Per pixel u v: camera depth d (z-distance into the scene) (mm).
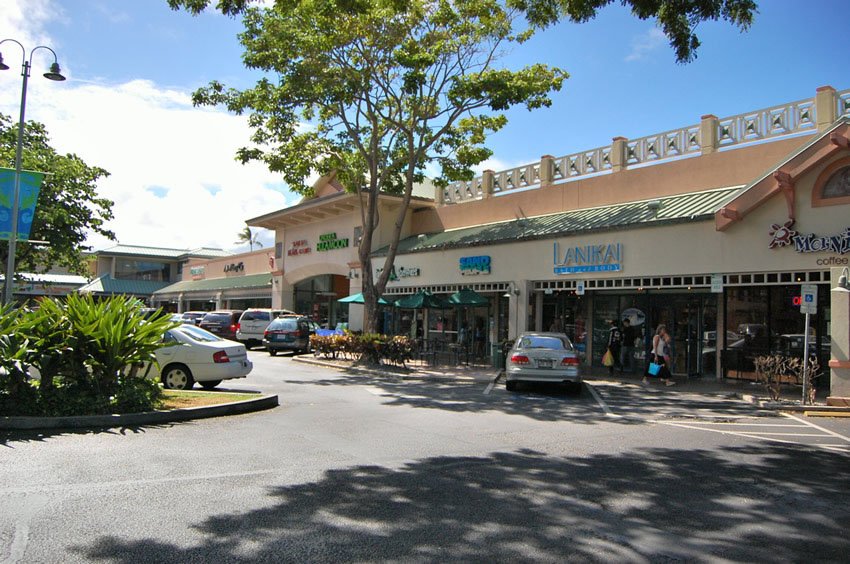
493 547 4641
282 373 18312
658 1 9391
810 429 10445
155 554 4320
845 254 13633
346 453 7621
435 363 21672
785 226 14484
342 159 23516
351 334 22359
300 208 32406
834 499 6070
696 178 18172
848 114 15367
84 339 9484
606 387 16344
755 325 17156
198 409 9930
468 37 20531
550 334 15859
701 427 10438
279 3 14688
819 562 4520
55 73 17531
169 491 5820
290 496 5762
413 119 21203
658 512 5566
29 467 6562
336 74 19453
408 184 21906
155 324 10391
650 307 19641
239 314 30375
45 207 26625
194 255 57031
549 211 22531
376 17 18531
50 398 9016
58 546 4414
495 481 6465
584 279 18859
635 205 19234
